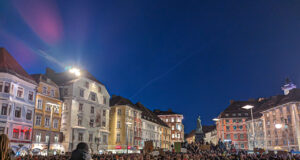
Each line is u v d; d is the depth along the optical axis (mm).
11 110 38688
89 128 55062
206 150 53094
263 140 80500
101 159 22734
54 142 47875
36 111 44375
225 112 104438
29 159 23250
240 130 98562
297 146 63094
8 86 38750
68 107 51219
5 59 41469
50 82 50969
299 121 64000
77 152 4535
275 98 81688
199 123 66375
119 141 66125
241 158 27859
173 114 115750
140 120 77000
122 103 69250
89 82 57625
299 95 67500
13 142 38094
